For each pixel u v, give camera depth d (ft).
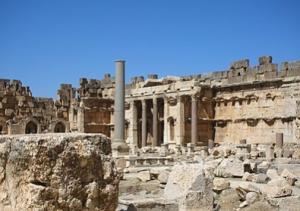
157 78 308.19
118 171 35.53
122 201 55.83
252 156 167.73
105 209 34.35
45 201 30.86
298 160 148.25
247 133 250.16
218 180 73.05
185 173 55.88
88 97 320.91
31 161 30.96
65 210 31.65
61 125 335.88
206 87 267.39
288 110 228.02
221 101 267.59
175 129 267.39
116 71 169.27
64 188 31.58
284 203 63.21
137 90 296.51
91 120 319.68
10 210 31.53
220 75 272.51
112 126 322.75
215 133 270.05
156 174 94.38
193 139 254.68
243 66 259.19
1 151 32.40
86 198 32.96
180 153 200.54
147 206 51.42
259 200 64.08
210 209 54.80
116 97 168.76
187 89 261.85
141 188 84.89
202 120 265.54
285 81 230.89
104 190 34.17
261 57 250.57
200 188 54.60
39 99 338.13
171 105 274.98
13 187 31.63
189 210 53.16
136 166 135.44
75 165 32.35
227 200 66.80
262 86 244.01
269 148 167.02
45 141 31.32
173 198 54.75
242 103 255.70
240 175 94.38
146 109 292.61
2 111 318.04
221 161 102.63
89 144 33.32
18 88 328.29
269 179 86.74
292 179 83.05
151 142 298.35
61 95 348.79
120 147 160.97
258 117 243.60
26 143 31.30
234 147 190.39
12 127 309.22
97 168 33.91
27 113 328.29
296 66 229.25
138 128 302.04
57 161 31.45
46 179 31.07
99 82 350.84
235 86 258.57
